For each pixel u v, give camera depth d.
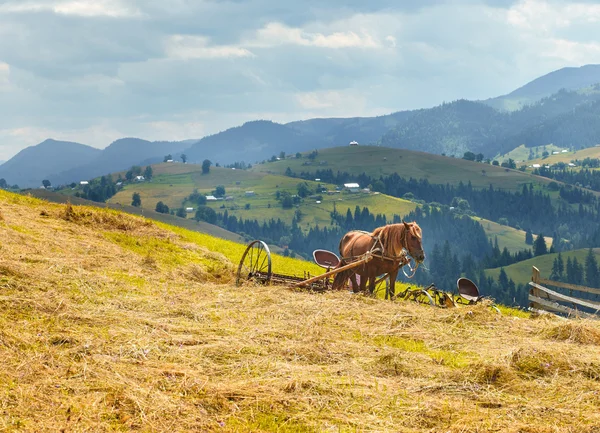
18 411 7.90
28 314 11.66
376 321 13.82
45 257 16.70
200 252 26.45
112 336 11.07
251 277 19.72
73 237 22.19
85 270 16.55
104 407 8.31
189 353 10.66
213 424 8.17
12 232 19.38
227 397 8.97
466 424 8.43
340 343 11.91
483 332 13.40
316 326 12.86
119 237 24.97
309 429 8.30
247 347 11.07
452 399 9.41
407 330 13.27
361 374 10.29
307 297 15.75
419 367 10.74
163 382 9.25
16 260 15.66
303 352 11.10
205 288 16.86
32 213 25.67
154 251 24.12
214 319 13.29
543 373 10.48
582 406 9.16
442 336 12.94
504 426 8.41
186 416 8.32
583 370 10.46
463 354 11.91
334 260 21.69
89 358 9.84
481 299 17.77
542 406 9.15
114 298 14.04
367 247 18.73
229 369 10.16
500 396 9.57
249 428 8.16
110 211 31.06
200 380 9.37
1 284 12.99
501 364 10.65
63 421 7.82
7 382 8.66
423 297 19.36
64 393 8.60
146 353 10.38
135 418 8.13
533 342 12.37
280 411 8.70
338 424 8.45
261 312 14.01
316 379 9.72
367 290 18.94
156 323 12.12
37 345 10.19
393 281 18.81
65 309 12.23
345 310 14.52
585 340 12.55
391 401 9.16
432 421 8.60
